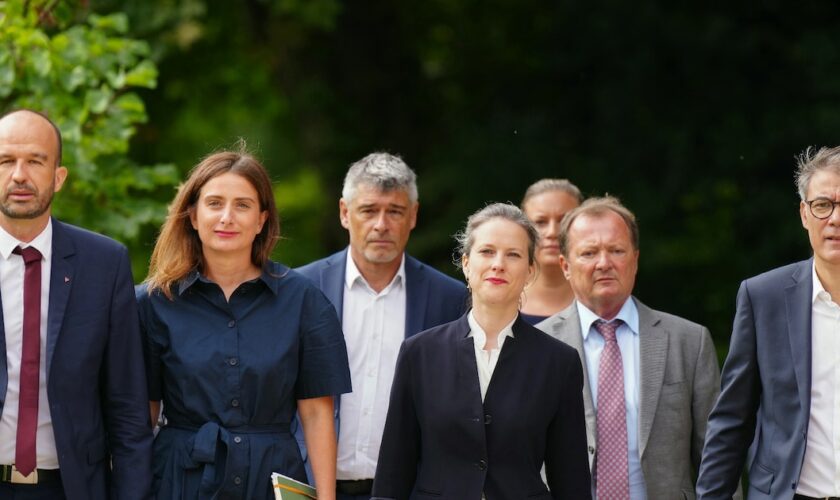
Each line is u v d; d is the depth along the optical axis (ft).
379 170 59.67
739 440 52.95
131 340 51.37
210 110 149.89
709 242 121.19
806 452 50.49
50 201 49.93
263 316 52.37
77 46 82.38
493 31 140.97
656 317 58.49
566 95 132.36
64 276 50.39
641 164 124.06
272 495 50.80
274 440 51.31
